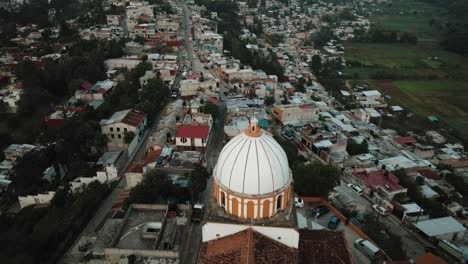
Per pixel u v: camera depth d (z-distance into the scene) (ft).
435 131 446.60
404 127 455.63
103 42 513.45
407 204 242.78
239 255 109.29
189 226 203.82
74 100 376.48
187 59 529.86
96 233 203.41
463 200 280.31
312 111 383.04
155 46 537.24
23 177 257.34
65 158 285.02
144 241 174.29
